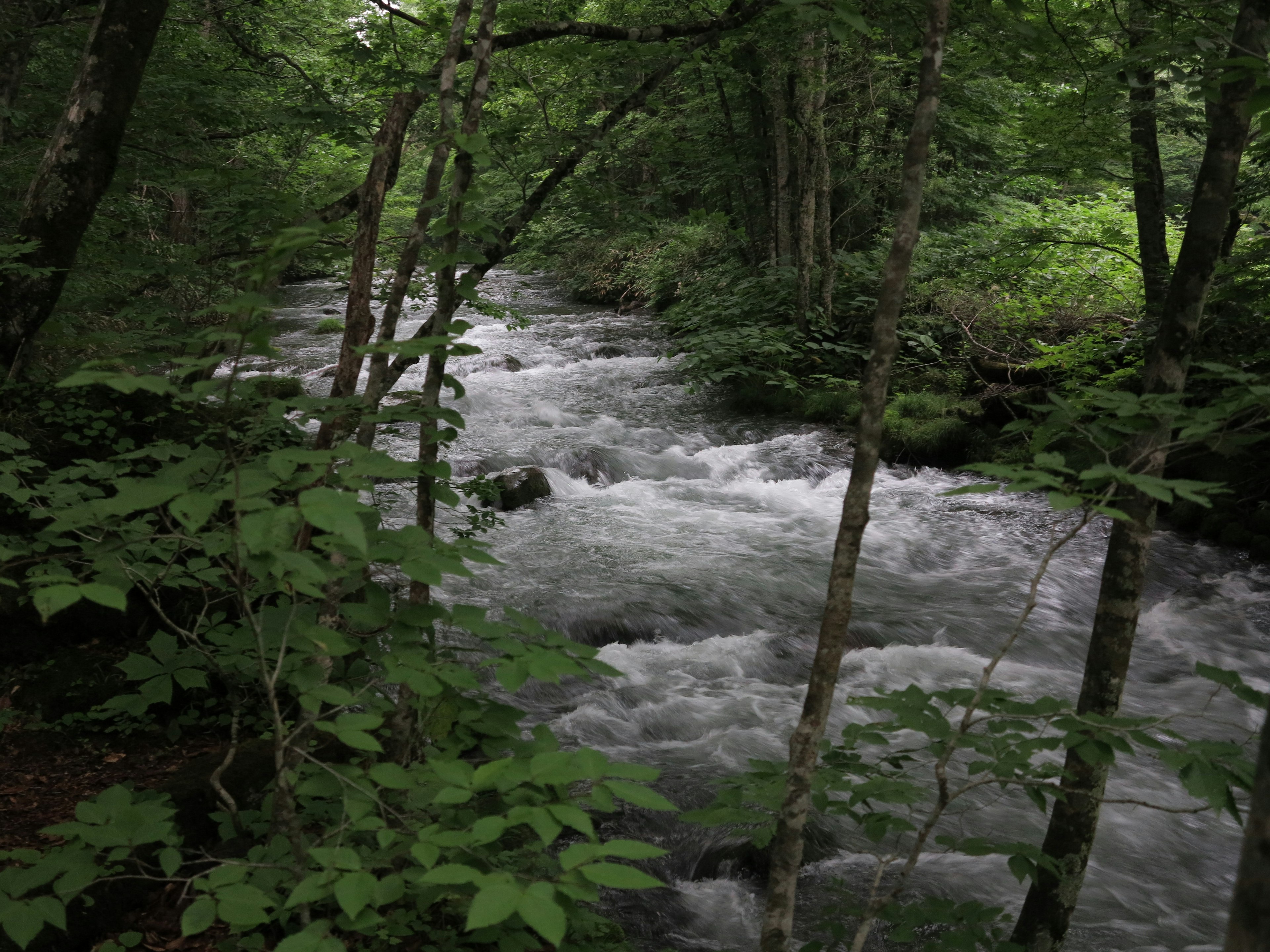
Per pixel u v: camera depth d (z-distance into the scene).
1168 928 3.83
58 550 2.69
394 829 2.05
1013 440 10.38
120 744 4.25
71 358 7.45
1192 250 2.41
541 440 11.28
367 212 3.25
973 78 5.92
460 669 2.04
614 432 11.87
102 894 3.03
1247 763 1.86
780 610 7.18
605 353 16.09
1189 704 5.95
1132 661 6.61
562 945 2.62
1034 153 8.10
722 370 13.19
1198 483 1.70
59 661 4.68
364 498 7.54
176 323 5.09
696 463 10.83
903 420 11.05
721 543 8.57
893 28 4.47
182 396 1.68
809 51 6.21
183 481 1.80
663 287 19.09
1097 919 3.87
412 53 6.05
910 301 12.91
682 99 14.27
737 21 4.59
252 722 4.39
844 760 2.47
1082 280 11.96
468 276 2.76
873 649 6.66
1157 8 3.57
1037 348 11.18
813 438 11.62
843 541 1.97
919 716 2.12
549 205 5.89
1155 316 9.48
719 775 4.89
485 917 1.38
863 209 14.89
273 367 13.98
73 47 7.91
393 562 1.96
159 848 3.32
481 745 2.26
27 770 4.02
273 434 5.23
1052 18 4.43
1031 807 4.66
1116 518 1.74
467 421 12.09
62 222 5.75
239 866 1.96
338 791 2.05
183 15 8.30
